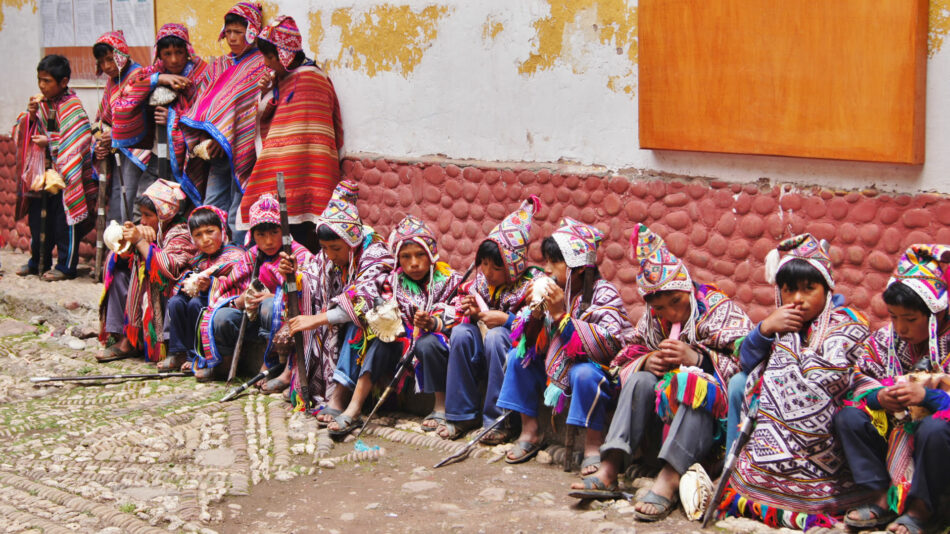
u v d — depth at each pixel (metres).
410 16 7.02
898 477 4.14
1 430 5.91
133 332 7.36
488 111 6.70
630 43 5.98
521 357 5.26
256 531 4.57
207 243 6.97
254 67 7.74
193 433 5.82
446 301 5.87
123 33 9.00
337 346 6.12
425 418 5.93
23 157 9.03
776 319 4.38
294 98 7.27
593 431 5.02
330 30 7.54
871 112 5.05
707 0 5.54
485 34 6.62
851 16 5.05
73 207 8.79
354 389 5.93
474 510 4.71
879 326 5.25
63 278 9.04
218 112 7.70
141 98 8.00
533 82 6.45
